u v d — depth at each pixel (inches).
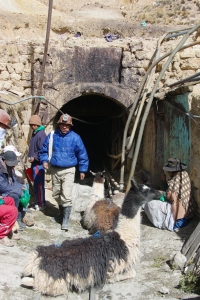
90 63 245.6
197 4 617.9
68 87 242.2
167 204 177.6
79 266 118.8
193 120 184.9
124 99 243.0
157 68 239.8
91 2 745.0
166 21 557.0
